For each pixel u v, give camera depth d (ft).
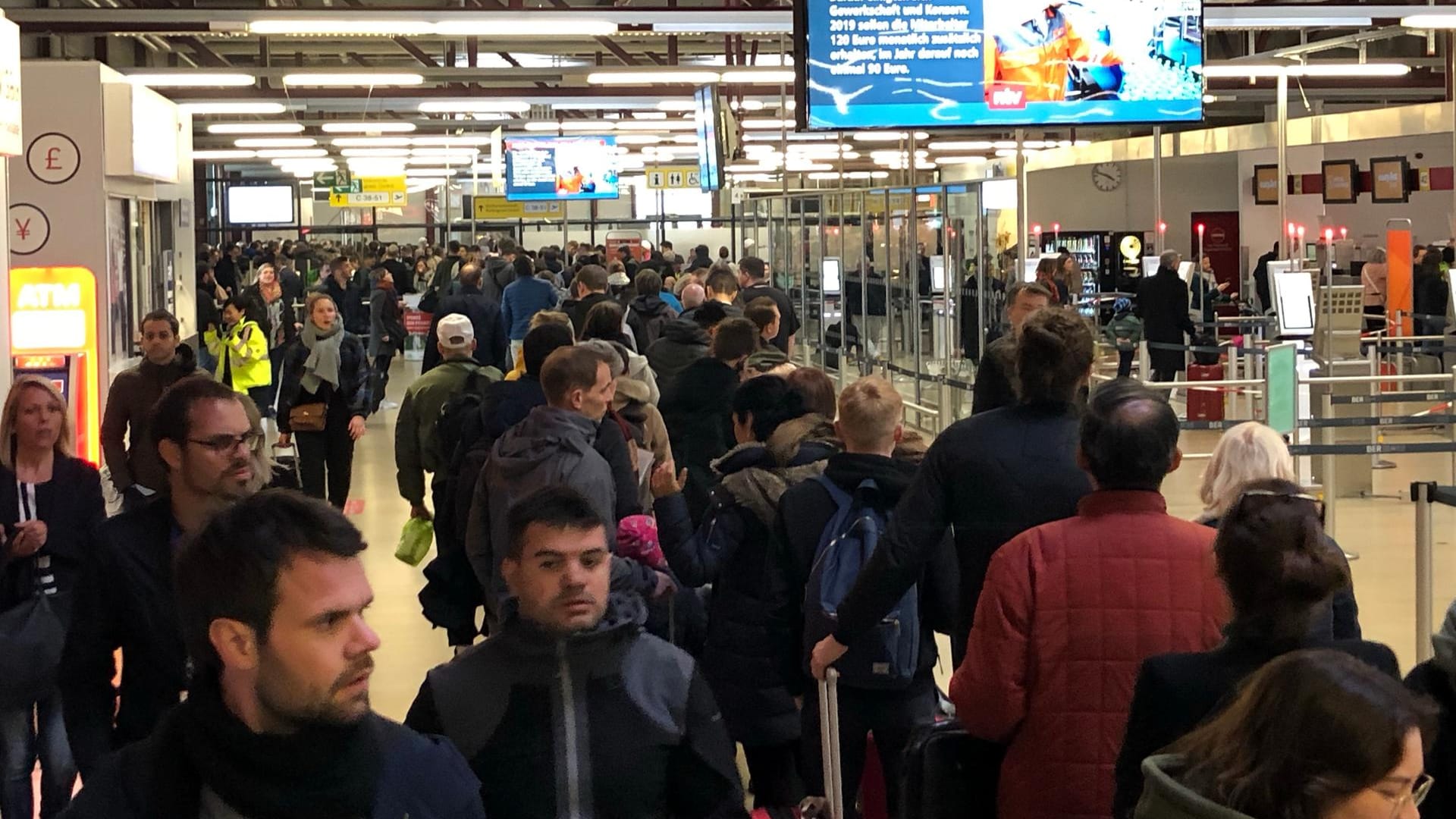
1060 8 32.09
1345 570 8.52
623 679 8.06
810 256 62.03
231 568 5.84
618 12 43.86
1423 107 63.72
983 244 39.93
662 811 8.12
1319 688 6.32
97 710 10.36
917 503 12.14
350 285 72.13
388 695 22.26
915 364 47.14
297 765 5.84
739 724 14.74
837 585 13.43
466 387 23.09
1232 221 99.96
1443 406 46.57
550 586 7.99
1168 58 32.45
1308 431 37.11
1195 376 53.98
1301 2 50.31
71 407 33.63
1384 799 6.25
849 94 31.81
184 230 48.32
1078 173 99.14
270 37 81.76
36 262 35.70
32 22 48.03
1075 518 10.68
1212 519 13.21
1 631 14.08
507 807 7.89
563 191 102.01
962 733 11.32
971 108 31.99
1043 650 10.38
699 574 14.66
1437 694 9.21
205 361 56.39
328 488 31.65
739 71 56.75
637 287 38.19
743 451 15.29
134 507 10.69
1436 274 56.18
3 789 14.93
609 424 16.35
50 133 35.65
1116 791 9.00
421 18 42.04
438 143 101.45
